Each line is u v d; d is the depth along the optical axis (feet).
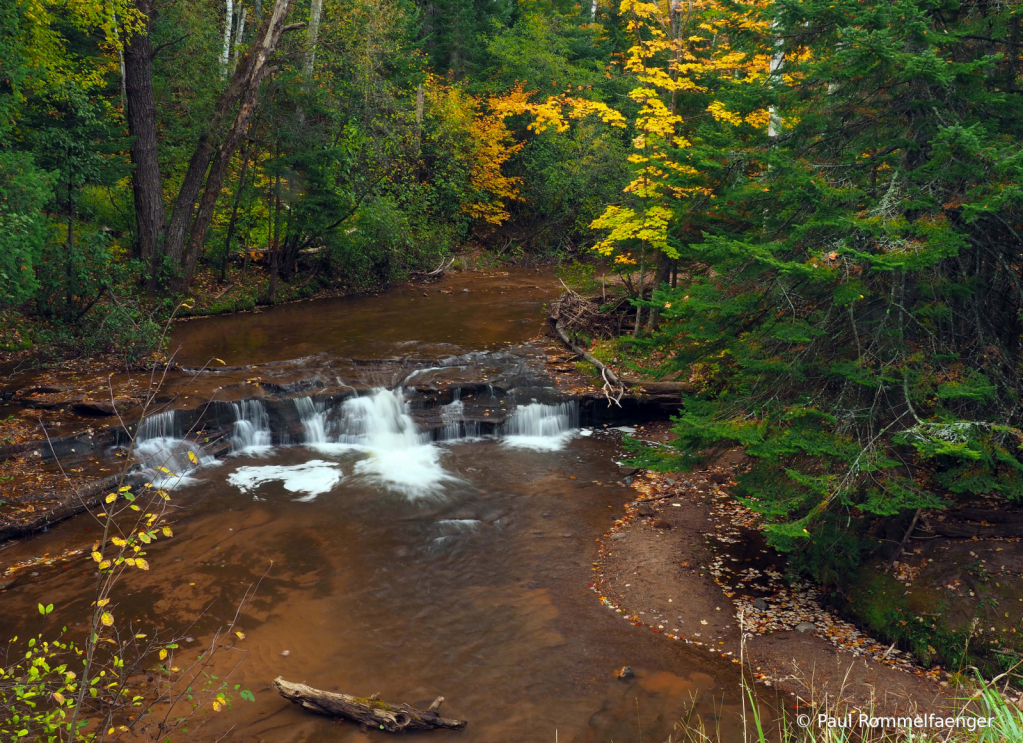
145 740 19.60
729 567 30.40
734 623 26.27
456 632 25.79
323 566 30.25
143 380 46.85
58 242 59.52
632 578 29.53
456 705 21.85
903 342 24.16
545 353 57.16
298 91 73.41
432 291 86.79
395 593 28.35
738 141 31.22
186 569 29.55
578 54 138.31
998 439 22.56
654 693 22.38
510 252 116.16
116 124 74.43
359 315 71.46
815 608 27.22
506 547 32.27
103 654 23.73
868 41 20.66
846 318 25.40
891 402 25.05
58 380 46.39
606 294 69.21
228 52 86.43
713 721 21.02
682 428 25.70
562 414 47.88
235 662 23.66
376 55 80.79
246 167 74.33
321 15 80.79
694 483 38.96
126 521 33.40
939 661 23.25
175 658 23.66
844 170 25.46
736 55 43.27
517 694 22.38
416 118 98.94
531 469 41.34
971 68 21.61
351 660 24.02
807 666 23.57
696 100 50.60
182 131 76.13
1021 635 22.30
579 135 114.01
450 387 48.55
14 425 39.06
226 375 48.70
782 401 25.57
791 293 25.38
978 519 27.12
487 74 121.60
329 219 78.59
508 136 112.57
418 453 43.68
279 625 25.93
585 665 23.86
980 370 24.39
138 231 66.54
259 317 69.51
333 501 36.58
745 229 33.60
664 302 28.17
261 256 81.41
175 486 37.50
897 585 25.70
